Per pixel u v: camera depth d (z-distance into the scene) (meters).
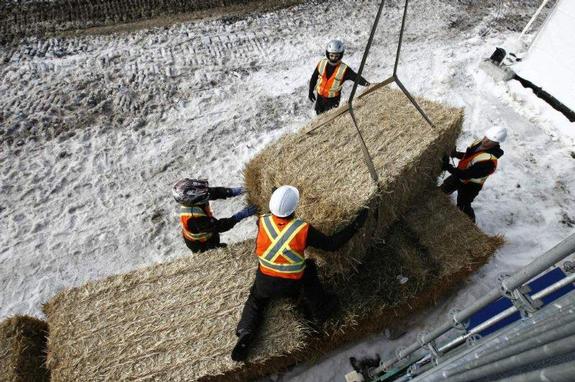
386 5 9.55
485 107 7.40
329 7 9.40
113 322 3.87
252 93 7.48
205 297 4.03
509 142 6.82
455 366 2.11
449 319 2.66
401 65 8.12
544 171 6.41
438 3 9.72
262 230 3.57
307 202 3.90
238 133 6.86
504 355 1.56
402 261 4.52
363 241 4.29
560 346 1.15
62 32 8.14
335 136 4.58
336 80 6.08
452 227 4.82
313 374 4.38
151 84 7.42
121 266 5.34
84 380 3.54
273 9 9.23
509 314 2.30
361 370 4.39
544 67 7.07
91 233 5.59
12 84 7.16
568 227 5.73
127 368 3.62
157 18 8.66
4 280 5.13
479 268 5.04
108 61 7.70
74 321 3.86
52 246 5.44
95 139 6.59
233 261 4.26
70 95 7.10
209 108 7.18
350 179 4.08
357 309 4.16
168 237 5.62
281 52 8.27
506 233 5.64
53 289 5.10
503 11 9.66
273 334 3.80
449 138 4.85
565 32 6.55
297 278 3.65
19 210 5.75
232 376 3.84
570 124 6.86
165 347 3.73
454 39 8.81
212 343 3.76
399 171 4.15
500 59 7.66
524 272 1.93
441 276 4.43
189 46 8.16
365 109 4.91
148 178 6.21
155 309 3.95
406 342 4.61
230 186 6.18
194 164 6.43
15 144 6.42
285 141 4.58
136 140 6.64
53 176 6.12
